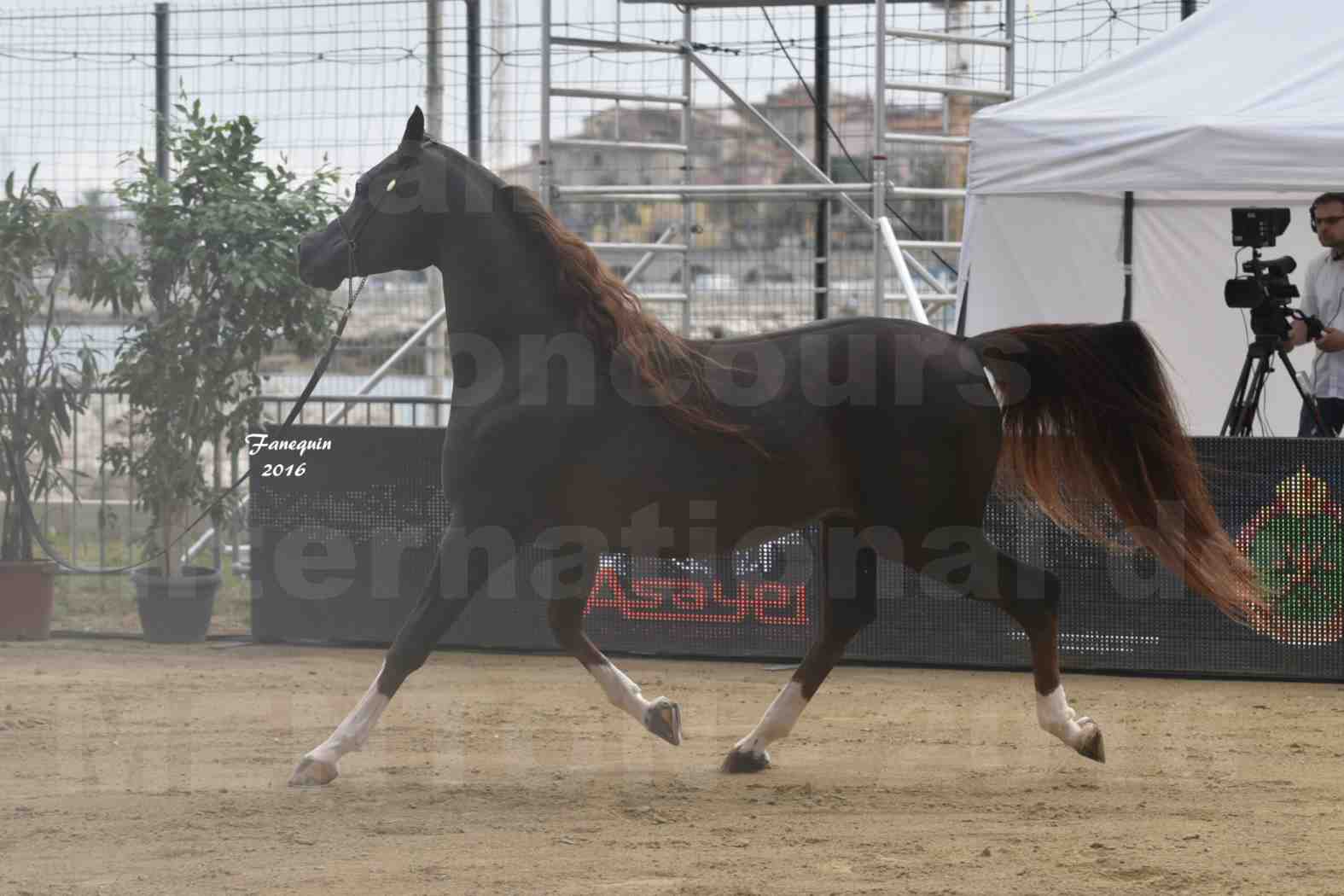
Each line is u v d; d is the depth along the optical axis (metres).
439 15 13.67
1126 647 10.38
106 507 14.18
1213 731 8.73
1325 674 10.14
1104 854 6.17
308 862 6.07
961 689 9.95
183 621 11.73
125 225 12.59
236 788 7.30
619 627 11.01
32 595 11.90
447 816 6.80
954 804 7.05
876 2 12.67
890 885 5.73
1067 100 11.59
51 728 8.66
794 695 7.77
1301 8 12.14
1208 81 11.55
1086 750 7.65
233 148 12.38
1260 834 6.52
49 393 12.30
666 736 7.93
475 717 9.04
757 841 6.39
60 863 6.05
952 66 15.21
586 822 6.71
